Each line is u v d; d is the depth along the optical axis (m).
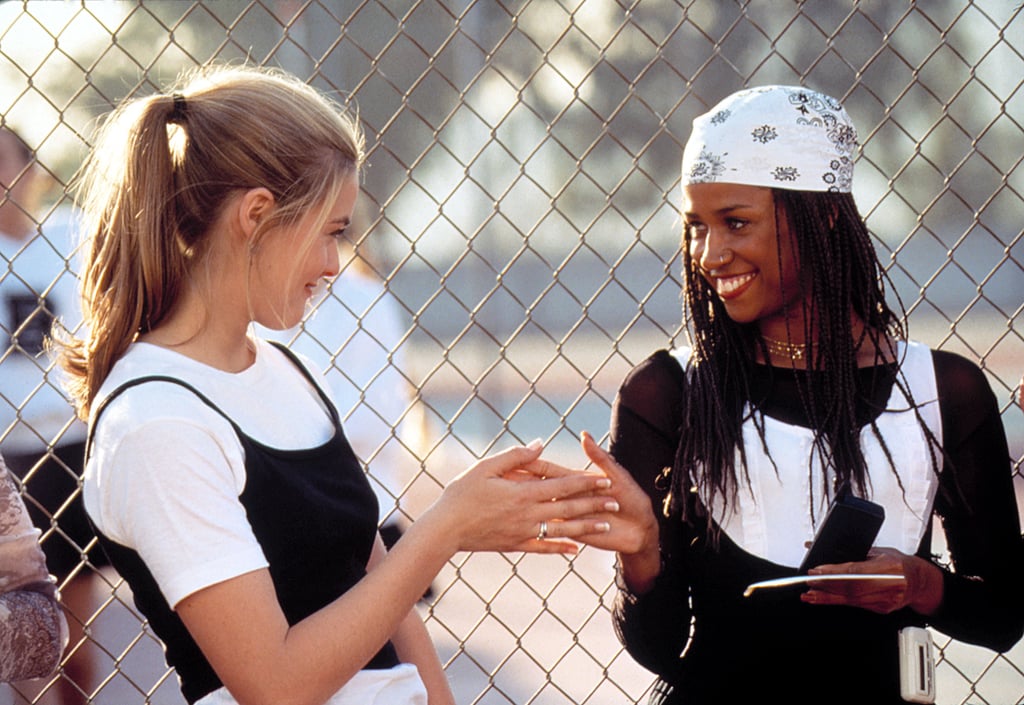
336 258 3.51
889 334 4.15
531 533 3.50
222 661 3.17
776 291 3.99
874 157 29.62
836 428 3.94
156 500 3.16
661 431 4.14
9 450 7.34
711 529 4.02
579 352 30.80
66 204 7.65
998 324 27.64
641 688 8.36
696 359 4.11
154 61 5.23
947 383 4.07
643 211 29.70
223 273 3.43
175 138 3.46
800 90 4.00
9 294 7.39
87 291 3.52
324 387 3.82
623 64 28.22
